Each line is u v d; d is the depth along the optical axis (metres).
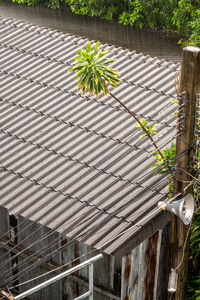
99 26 24.70
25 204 8.85
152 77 11.55
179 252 8.09
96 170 9.33
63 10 26.31
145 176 8.97
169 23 21.83
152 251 8.58
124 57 12.33
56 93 11.38
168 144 9.57
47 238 9.00
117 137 9.98
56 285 9.33
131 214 8.37
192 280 9.29
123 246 7.90
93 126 10.32
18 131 10.45
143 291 8.80
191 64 7.12
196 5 20.28
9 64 12.58
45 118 10.72
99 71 8.13
